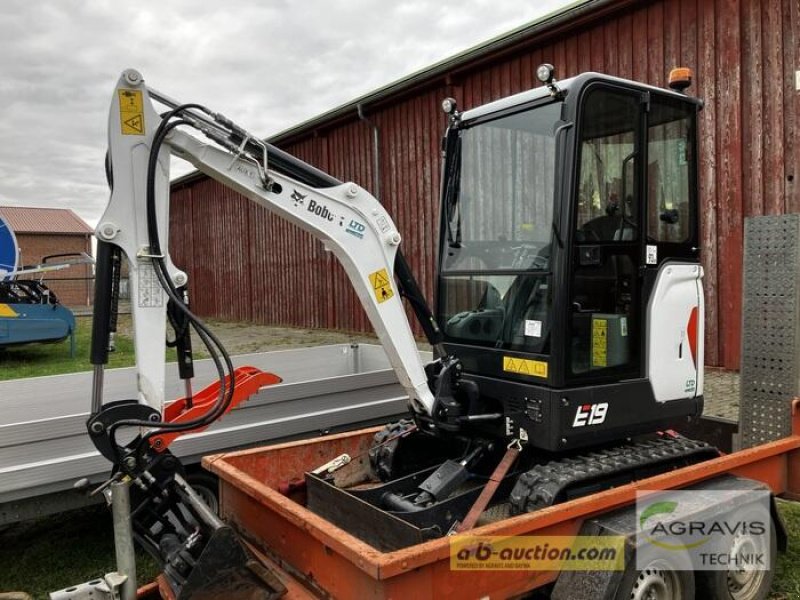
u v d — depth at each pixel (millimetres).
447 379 3055
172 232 20844
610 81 2842
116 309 2672
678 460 3143
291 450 3424
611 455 2963
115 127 2588
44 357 11109
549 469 2773
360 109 11438
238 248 16984
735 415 5414
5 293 10070
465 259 3309
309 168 2869
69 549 3852
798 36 6461
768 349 3521
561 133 2762
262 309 16125
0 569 3621
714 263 7281
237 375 3525
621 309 2975
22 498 3348
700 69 7207
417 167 10961
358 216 2949
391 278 3025
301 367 5973
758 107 6801
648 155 3037
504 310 3062
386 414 4688
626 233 2957
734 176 7039
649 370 3041
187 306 2746
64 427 3484
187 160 2762
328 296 13750
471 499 2834
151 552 2658
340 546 2178
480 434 3170
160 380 2691
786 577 3277
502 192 3107
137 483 2643
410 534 2523
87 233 36656
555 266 2773
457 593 2230
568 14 7977
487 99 9594
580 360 2838
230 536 2379
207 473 3828
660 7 7477
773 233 3484
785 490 3445
